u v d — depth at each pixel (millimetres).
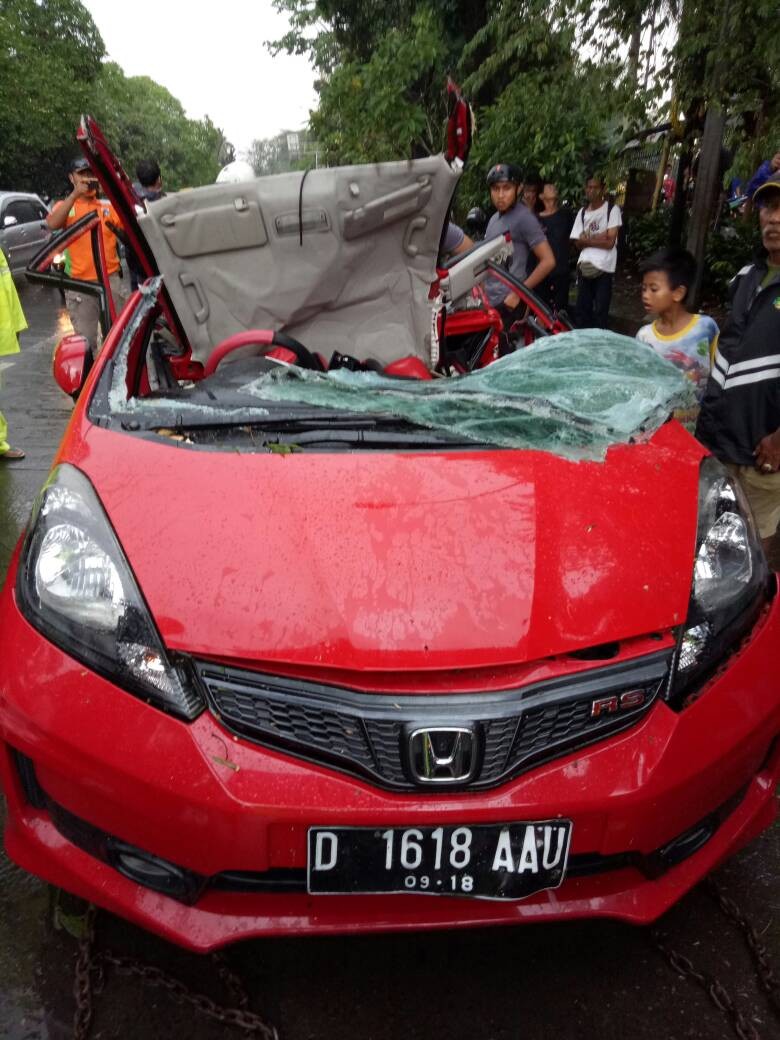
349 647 1557
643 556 1775
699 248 7383
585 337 2770
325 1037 1700
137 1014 1732
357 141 10453
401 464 1959
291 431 2141
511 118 7508
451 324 3482
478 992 1800
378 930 1592
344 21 13516
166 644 1589
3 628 1767
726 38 4371
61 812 1669
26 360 7816
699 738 1641
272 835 1512
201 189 2730
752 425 3014
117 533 1769
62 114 30484
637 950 1910
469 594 1632
